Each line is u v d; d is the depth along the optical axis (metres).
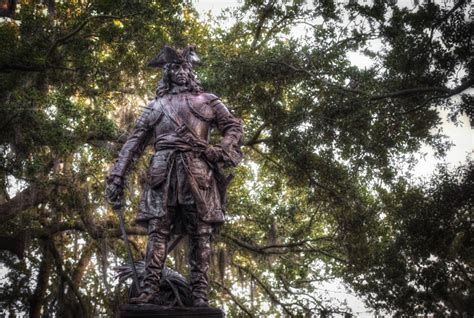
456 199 17.41
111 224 19.81
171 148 8.40
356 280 19.25
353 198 19.53
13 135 17.52
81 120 18.23
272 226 21.03
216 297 21.28
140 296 7.88
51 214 20.23
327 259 22.03
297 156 18.88
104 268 18.39
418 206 17.94
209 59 19.05
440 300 18.06
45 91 19.22
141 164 19.00
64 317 18.84
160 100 8.77
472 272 18.58
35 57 17.52
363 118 17.81
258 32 21.61
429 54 17.14
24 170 17.95
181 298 8.07
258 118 20.17
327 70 18.39
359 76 18.22
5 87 17.53
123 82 19.52
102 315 19.39
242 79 18.52
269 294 21.12
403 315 18.27
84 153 20.17
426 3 16.95
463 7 16.58
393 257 18.22
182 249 18.00
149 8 18.08
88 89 19.69
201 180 8.28
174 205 8.24
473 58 16.59
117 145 19.73
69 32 18.64
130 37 18.33
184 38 18.81
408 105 18.00
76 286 20.31
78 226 19.97
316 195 19.89
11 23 19.92
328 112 18.06
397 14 17.75
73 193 18.89
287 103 20.69
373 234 19.47
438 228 17.55
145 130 8.68
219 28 21.89
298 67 18.41
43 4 19.42
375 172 19.17
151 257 8.07
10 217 18.31
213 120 8.74
